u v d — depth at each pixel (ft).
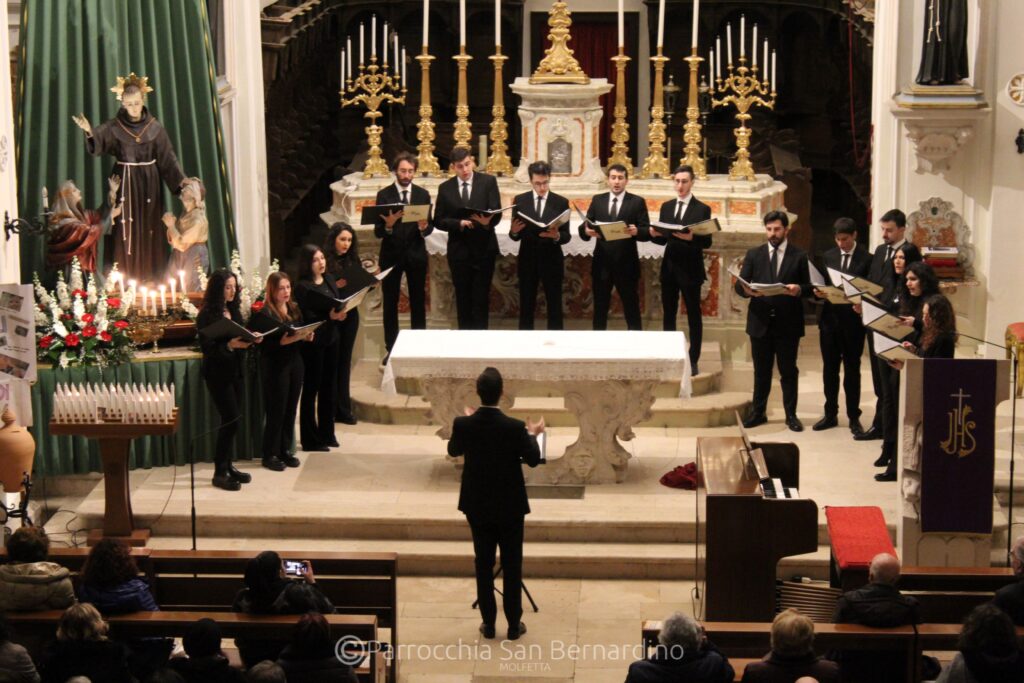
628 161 46.88
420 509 36.22
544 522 35.53
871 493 37.06
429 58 46.65
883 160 47.03
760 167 60.64
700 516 33.42
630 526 35.47
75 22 39.78
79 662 24.43
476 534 31.40
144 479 38.29
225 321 36.27
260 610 27.02
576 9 70.08
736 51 70.08
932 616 29.35
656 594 34.32
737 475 31.32
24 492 34.71
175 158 40.32
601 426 37.52
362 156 64.80
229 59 46.52
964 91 44.52
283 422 39.06
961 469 31.78
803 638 24.44
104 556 27.04
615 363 36.19
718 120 71.05
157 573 29.73
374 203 45.65
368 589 29.94
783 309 41.09
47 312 38.40
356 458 39.86
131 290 38.65
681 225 41.81
